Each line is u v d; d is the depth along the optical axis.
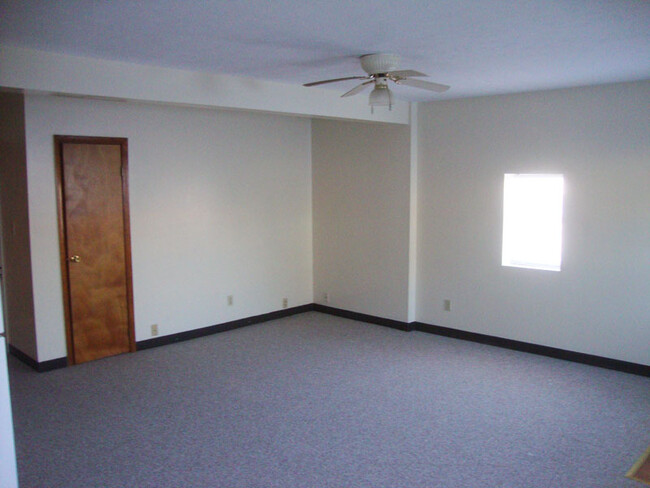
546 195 5.12
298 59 3.63
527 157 5.07
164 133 5.41
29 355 4.95
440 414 3.94
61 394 4.33
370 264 6.34
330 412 3.99
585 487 3.00
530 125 5.02
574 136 4.77
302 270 6.91
